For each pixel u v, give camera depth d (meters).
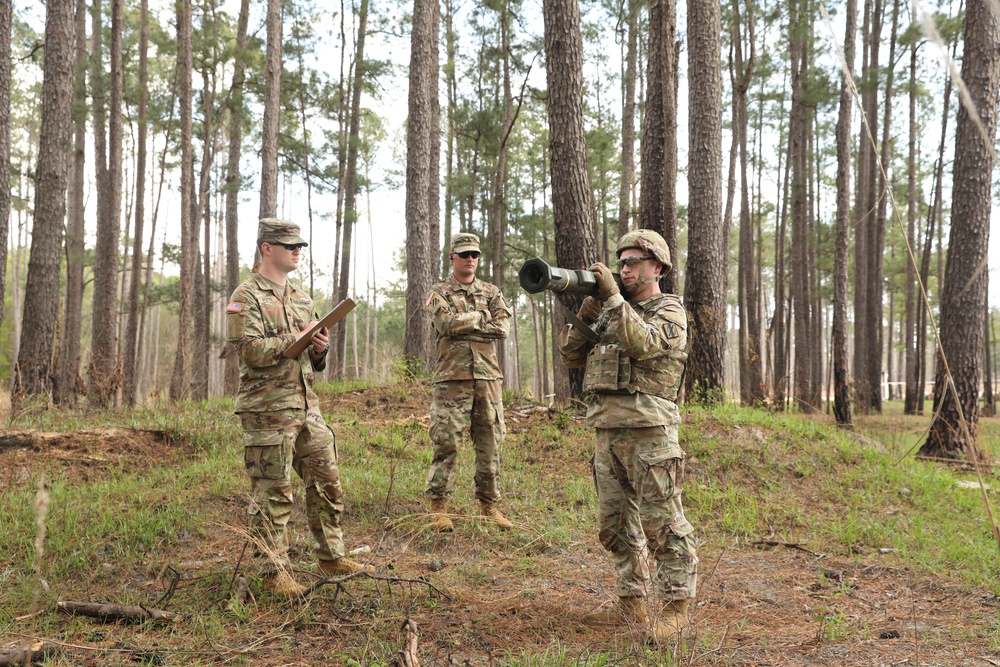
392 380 9.91
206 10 19.92
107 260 15.56
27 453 5.98
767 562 4.80
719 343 9.43
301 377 3.81
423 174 12.71
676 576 3.32
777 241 25.31
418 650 3.05
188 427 7.01
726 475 6.70
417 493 5.62
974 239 9.59
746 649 3.30
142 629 3.31
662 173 10.31
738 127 17.97
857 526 5.62
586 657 3.06
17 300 34.53
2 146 9.15
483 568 4.33
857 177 21.08
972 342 9.40
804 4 13.36
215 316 35.56
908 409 20.11
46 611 3.46
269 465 3.68
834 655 3.26
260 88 20.50
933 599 4.13
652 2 10.36
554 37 8.56
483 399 5.03
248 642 3.22
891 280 28.53
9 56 9.34
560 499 5.94
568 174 8.51
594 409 3.54
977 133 9.76
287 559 3.77
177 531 4.58
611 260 26.67
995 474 8.62
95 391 10.87
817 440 7.79
